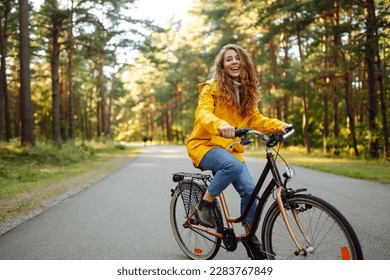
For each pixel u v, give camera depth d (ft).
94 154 80.64
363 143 72.90
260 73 105.91
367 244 14.03
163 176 41.75
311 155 79.20
